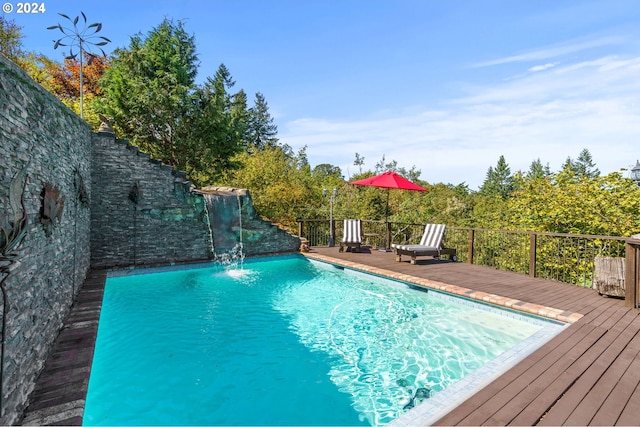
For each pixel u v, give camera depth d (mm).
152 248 9680
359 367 4523
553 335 4402
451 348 5016
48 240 4215
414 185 11031
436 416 2711
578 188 13203
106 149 8914
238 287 8117
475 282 7242
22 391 3072
